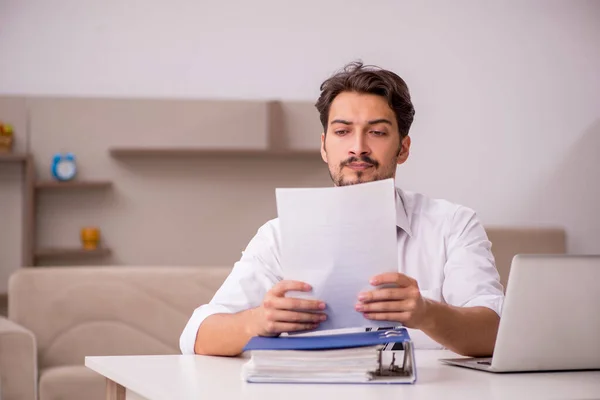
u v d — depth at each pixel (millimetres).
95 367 1509
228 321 1592
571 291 1325
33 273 3672
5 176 4957
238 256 5199
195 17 5176
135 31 5125
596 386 1229
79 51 5062
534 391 1182
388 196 1272
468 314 1560
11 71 4992
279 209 1299
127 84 5121
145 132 5125
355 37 5320
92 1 5074
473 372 1363
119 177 5098
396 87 1757
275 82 5258
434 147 5359
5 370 3076
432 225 1982
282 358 1248
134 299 3727
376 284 1292
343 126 1744
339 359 1235
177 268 3820
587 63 5508
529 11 5461
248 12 5230
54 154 5031
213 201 5191
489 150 5402
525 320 1319
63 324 3652
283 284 1316
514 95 5438
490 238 5008
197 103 5168
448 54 5387
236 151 5082
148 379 1301
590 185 5477
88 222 5051
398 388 1200
